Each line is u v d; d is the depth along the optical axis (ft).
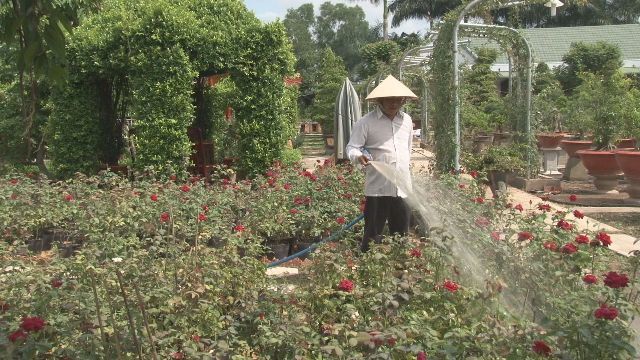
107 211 21.07
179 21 33.58
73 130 35.42
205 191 25.70
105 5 35.45
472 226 15.89
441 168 33.96
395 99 17.79
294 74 38.29
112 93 39.29
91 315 11.07
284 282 14.65
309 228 24.14
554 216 17.30
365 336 9.83
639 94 44.88
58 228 24.29
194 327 11.44
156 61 33.30
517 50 39.91
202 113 45.29
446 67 34.22
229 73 36.73
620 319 9.93
